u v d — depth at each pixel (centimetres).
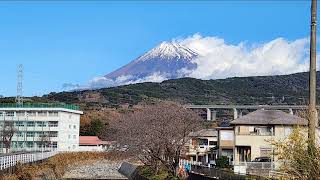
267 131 5991
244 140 6044
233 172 4066
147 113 6775
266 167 4331
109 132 10812
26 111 12069
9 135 10856
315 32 1542
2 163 4438
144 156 6900
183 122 6094
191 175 5372
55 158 8731
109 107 17450
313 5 1540
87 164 10294
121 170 9569
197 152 7675
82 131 14150
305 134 1667
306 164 1535
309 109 1557
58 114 12044
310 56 1552
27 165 5600
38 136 11938
